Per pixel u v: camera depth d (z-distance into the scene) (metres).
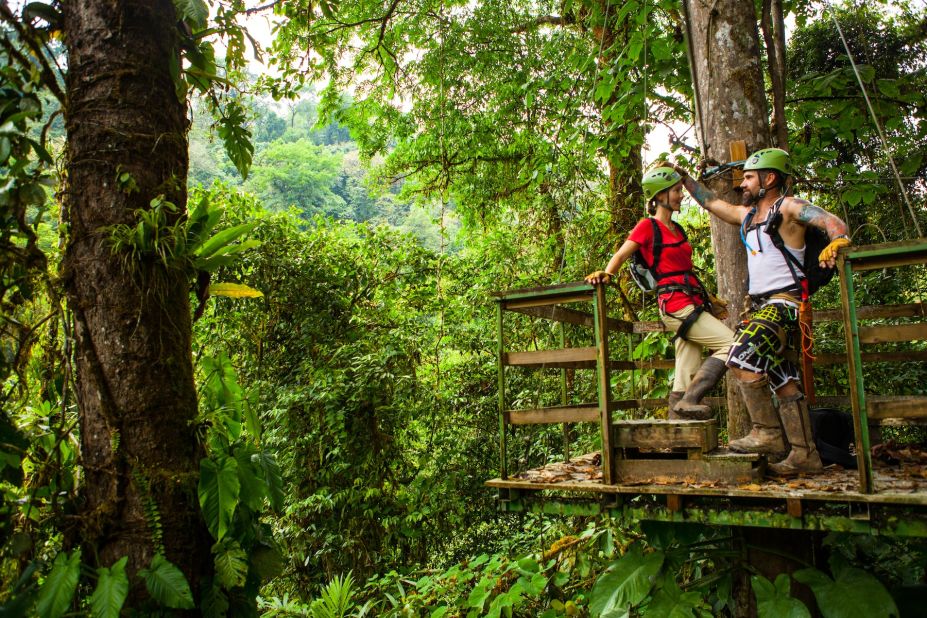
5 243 3.13
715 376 3.33
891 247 2.65
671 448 3.20
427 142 11.84
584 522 6.34
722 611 4.38
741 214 3.45
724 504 3.07
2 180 3.10
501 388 3.60
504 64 11.08
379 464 8.48
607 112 6.03
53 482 3.21
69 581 2.85
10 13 3.10
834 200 7.11
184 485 3.25
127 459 3.17
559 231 9.18
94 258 3.24
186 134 3.71
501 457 3.57
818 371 6.37
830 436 3.79
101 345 3.21
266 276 9.12
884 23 7.41
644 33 5.46
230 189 9.19
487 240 10.05
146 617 3.04
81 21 3.37
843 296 2.77
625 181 8.84
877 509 2.78
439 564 8.23
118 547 3.12
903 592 3.35
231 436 3.68
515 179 11.75
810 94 6.13
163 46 3.52
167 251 3.31
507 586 5.12
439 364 9.34
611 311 8.00
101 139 3.30
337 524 8.35
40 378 3.54
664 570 3.51
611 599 3.44
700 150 4.45
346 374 8.63
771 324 3.14
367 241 9.84
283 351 9.31
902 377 6.21
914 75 6.40
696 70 4.39
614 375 6.59
